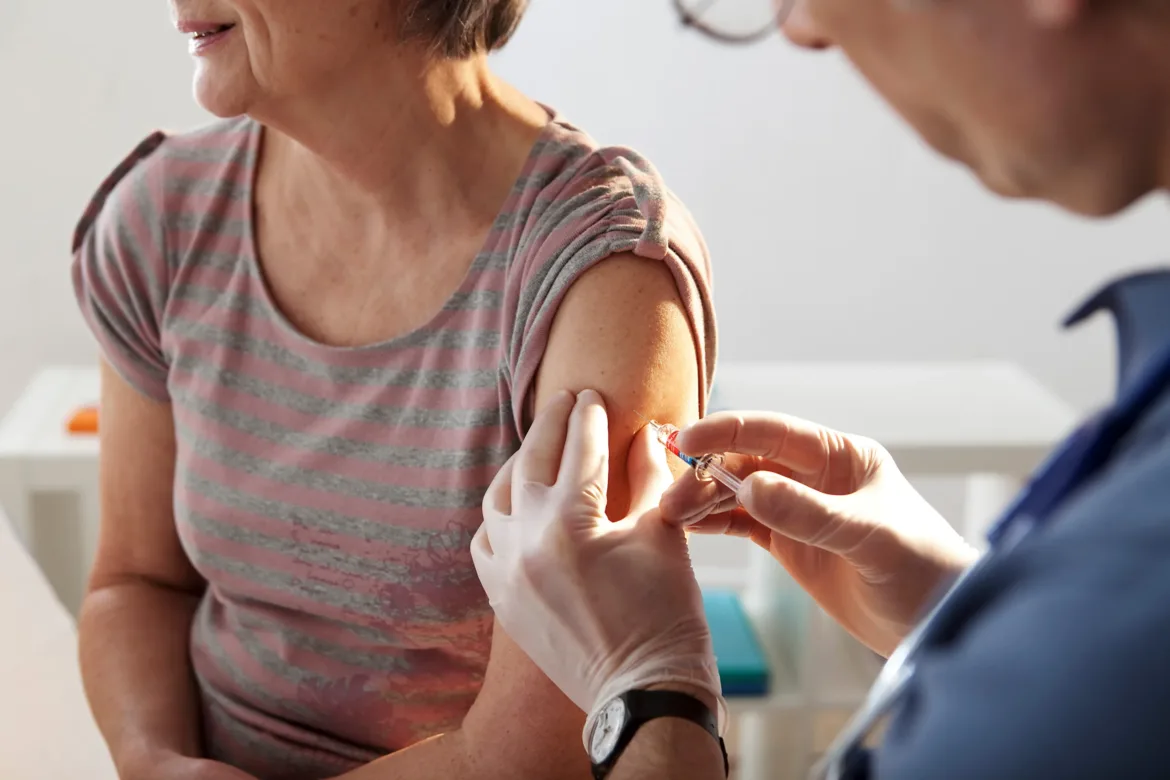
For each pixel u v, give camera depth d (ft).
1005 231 8.75
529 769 3.62
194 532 4.07
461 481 3.76
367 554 3.86
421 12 3.65
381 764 3.77
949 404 6.83
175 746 4.08
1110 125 2.20
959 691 2.05
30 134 7.72
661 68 8.37
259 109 3.78
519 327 3.67
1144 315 2.34
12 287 7.97
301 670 4.03
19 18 7.53
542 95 8.41
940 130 2.36
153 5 7.62
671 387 3.59
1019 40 2.19
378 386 3.88
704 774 3.12
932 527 3.45
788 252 8.78
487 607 3.84
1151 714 1.86
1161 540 1.93
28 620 4.17
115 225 4.20
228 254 4.12
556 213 3.69
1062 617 1.96
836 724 7.86
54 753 3.67
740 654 6.40
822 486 3.64
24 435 6.19
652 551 3.34
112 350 4.26
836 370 7.36
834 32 2.34
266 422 4.00
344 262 3.99
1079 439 2.29
